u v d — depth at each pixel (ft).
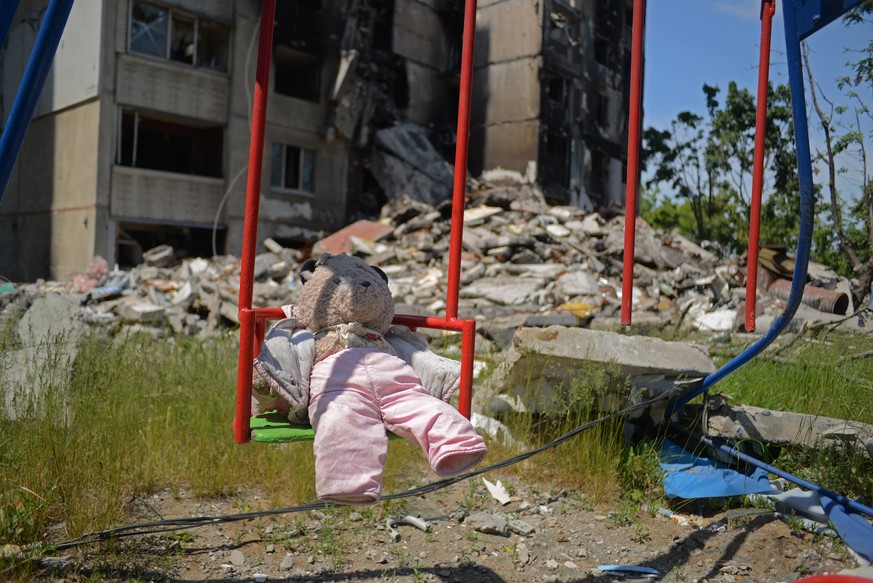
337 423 8.74
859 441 15.05
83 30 61.82
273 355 9.44
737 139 41.06
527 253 53.42
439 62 90.53
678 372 15.76
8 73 67.72
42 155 66.54
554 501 15.28
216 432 17.07
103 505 12.90
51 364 15.62
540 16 83.05
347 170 78.79
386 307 10.27
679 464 15.65
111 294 45.19
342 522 13.93
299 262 60.03
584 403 16.38
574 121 88.63
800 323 32.09
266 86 9.21
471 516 14.32
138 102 62.49
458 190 10.22
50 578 10.76
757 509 14.38
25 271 68.44
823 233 27.37
